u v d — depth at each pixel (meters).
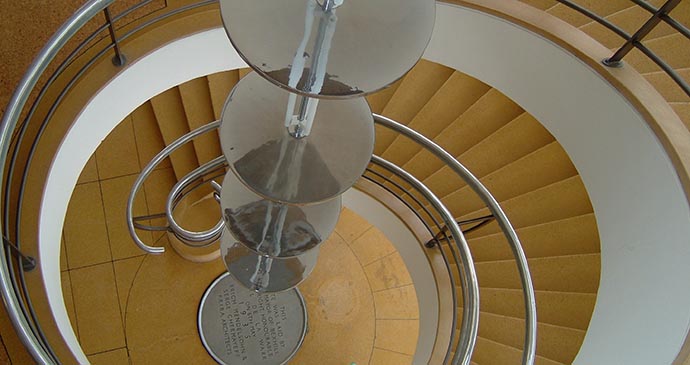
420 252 4.14
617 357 2.68
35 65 2.03
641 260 2.71
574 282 3.62
